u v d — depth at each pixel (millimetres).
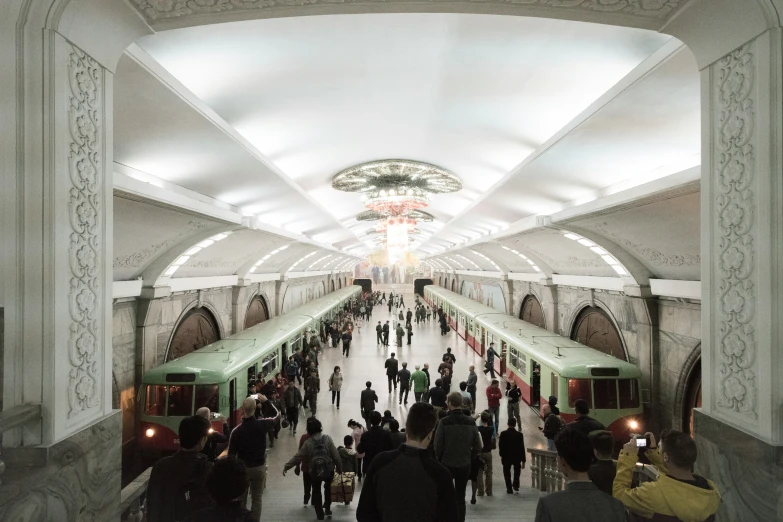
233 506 2170
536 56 6215
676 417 9430
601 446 3016
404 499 2127
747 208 2846
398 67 6750
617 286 11188
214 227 9500
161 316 10805
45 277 2549
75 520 2658
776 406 2625
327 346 22750
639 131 6254
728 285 3027
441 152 11688
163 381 9367
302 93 7398
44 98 2564
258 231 11484
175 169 7414
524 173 9234
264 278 18781
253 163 8180
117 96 4871
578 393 10086
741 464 2811
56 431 2555
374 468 2227
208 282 13234
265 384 10688
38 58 2561
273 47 5812
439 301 37750
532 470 7418
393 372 13914
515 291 21250
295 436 10547
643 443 4926
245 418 5012
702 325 3277
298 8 3152
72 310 2711
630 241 9023
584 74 6512
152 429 9273
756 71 2773
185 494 2900
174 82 4906
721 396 3086
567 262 13625
